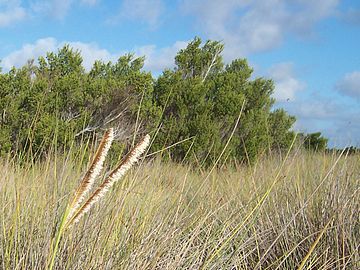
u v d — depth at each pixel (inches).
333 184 163.8
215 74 626.8
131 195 126.6
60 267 100.2
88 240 110.4
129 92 411.2
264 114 533.0
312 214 158.6
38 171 137.0
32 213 114.3
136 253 109.6
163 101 502.0
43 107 376.5
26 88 402.3
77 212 59.3
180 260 112.5
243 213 151.6
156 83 527.8
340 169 185.6
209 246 121.5
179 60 595.8
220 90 538.6
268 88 606.2
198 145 433.1
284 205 166.2
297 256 141.3
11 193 133.9
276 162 218.7
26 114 368.2
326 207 154.9
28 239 108.1
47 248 101.3
